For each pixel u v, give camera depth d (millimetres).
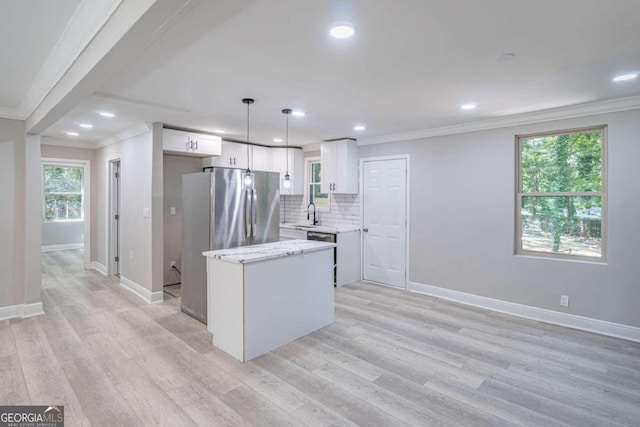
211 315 3264
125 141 5129
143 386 2518
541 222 3994
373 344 3264
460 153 4512
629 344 3266
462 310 4227
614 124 3422
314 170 6465
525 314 3998
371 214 5566
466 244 4480
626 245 3383
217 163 5445
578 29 1981
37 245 4023
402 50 2262
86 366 2801
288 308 3289
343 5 1718
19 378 2613
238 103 3504
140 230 4723
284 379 2633
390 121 4312
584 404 2340
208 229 3727
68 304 4395
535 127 3914
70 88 2332
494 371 2768
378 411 2246
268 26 1927
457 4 1720
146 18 1426
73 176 9031
